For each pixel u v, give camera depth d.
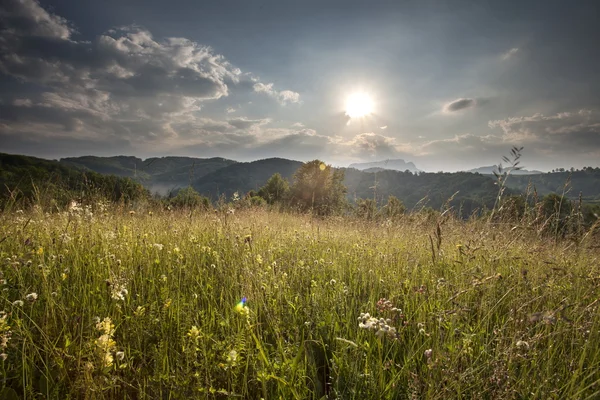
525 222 3.78
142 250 4.00
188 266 3.75
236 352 1.98
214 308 2.76
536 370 1.91
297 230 6.77
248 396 1.93
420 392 1.81
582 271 3.26
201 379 1.89
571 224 3.73
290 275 3.68
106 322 1.94
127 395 1.91
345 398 1.91
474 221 4.70
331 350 2.38
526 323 2.24
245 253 3.53
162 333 2.34
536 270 3.32
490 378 1.85
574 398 1.69
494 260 3.40
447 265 3.94
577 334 2.24
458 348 2.08
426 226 5.84
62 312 2.32
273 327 2.36
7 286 2.61
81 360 1.94
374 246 5.12
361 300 3.25
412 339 2.46
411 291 3.15
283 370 2.00
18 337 1.98
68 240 3.77
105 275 3.08
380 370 1.92
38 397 1.80
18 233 3.93
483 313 2.67
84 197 5.76
